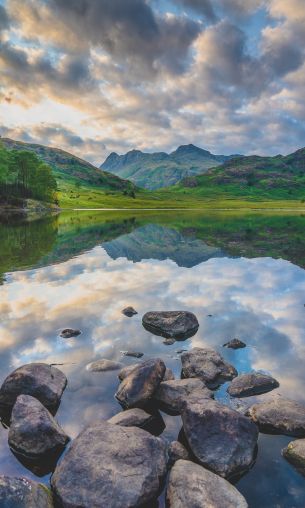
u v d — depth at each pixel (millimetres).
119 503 7297
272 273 29016
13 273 28984
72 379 12320
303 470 8375
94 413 10555
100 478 7688
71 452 8328
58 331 16453
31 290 23562
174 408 10766
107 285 25000
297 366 13273
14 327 16906
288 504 7516
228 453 8570
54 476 7977
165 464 8406
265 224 84625
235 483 8148
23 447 9023
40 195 153875
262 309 19766
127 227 74750
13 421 9539
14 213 115938
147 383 11164
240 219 104438
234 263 33875
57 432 9297
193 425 9203
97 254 39344
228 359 13891
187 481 7594
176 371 13055
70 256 37875
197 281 26234
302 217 115000
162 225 80875
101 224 82500
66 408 10766
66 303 20719
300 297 22031
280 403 10367
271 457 8852
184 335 16234
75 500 7367
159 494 7883
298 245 47094
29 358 13797
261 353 14367
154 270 30359
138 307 20047
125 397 10953
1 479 7191
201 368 12562
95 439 8617
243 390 11484
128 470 7879
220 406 9617
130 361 13695
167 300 21406
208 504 7078
